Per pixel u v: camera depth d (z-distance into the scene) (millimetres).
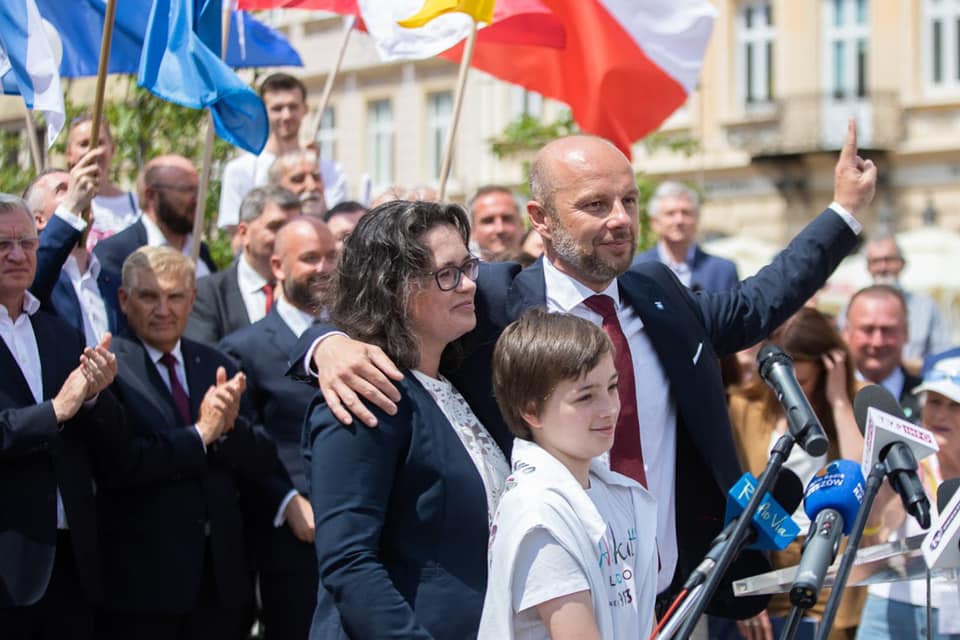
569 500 3605
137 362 6043
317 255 6438
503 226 8531
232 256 10719
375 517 3811
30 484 5371
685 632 3486
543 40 7777
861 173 5031
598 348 3703
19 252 5500
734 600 4723
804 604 3420
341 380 3918
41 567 5332
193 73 5902
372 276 4074
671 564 4641
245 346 6469
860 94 25328
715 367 4758
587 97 7820
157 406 5980
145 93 10930
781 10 25812
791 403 3725
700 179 26469
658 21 7777
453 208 4152
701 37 7863
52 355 5629
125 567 5805
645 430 4609
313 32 22578
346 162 26531
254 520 6398
